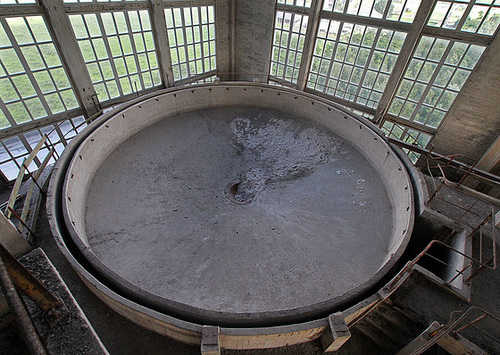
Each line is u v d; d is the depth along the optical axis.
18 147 10.26
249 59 14.80
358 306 5.13
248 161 10.01
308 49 12.52
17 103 9.62
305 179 9.36
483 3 8.75
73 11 9.44
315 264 6.94
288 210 8.36
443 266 6.93
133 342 5.26
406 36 10.24
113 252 6.87
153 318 4.73
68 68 10.12
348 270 6.85
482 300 5.68
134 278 6.39
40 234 6.66
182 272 6.59
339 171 9.52
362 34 11.14
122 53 11.22
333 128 10.81
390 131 12.52
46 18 9.09
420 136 11.78
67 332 2.86
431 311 5.55
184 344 5.25
